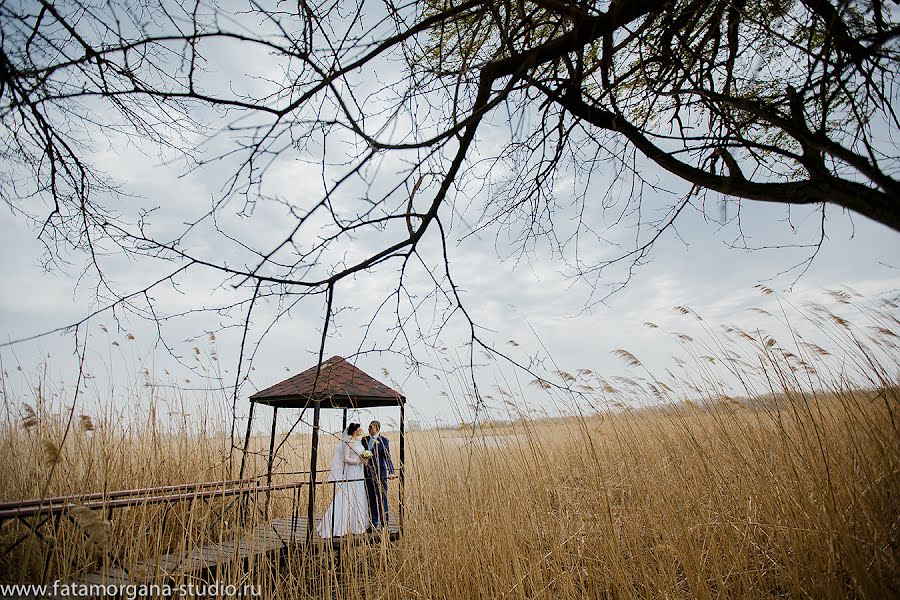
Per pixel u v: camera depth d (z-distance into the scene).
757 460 5.03
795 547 3.97
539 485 5.55
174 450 5.83
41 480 4.62
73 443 4.88
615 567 4.29
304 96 1.77
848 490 4.14
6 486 4.48
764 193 1.81
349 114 1.58
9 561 3.57
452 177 2.04
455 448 5.80
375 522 6.21
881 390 4.18
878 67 2.35
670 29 2.65
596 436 7.09
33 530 3.26
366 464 6.09
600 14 2.12
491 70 2.05
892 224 1.43
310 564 4.64
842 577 3.67
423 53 2.60
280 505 6.62
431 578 5.01
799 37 2.76
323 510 6.20
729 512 4.75
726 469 5.36
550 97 2.41
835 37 2.20
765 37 2.88
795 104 1.91
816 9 2.24
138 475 5.20
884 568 3.62
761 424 5.55
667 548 4.38
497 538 4.91
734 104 2.11
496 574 4.68
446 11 1.92
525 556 4.89
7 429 4.88
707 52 3.10
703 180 2.07
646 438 6.80
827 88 2.27
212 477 5.27
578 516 5.21
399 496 5.73
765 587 4.09
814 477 4.17
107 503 3.53
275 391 6.20
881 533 3.81
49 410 5.07
